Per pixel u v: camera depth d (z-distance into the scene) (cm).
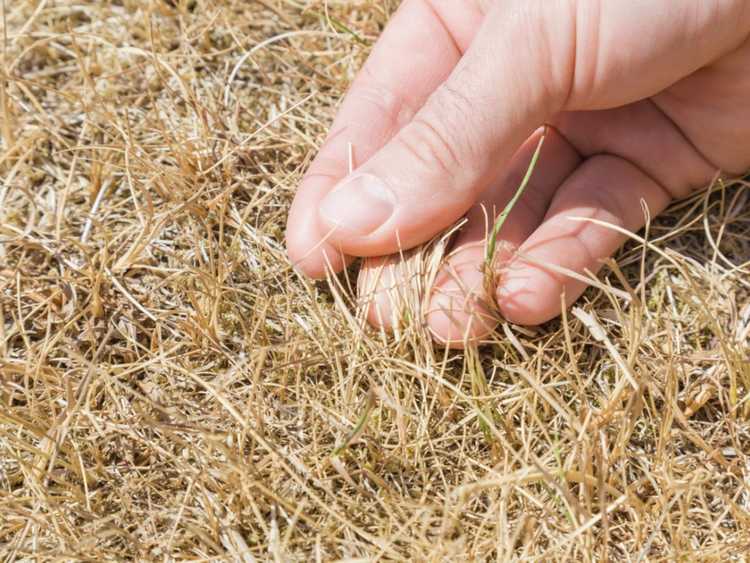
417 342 37
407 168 36
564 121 40
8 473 37
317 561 34
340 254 38
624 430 36
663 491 35
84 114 43
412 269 37
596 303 39
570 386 38
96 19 46
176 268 40
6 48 44
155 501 36
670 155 39
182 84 42
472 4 40
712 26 37
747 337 38
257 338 39
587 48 36
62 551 35
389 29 41
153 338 38
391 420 37
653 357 38
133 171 41
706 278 38
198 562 35
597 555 35
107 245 39
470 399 37
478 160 37
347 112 40
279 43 45
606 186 39
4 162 42
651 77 37
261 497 36
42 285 40
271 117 43
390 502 35
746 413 37
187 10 46
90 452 37
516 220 39
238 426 37
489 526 35
